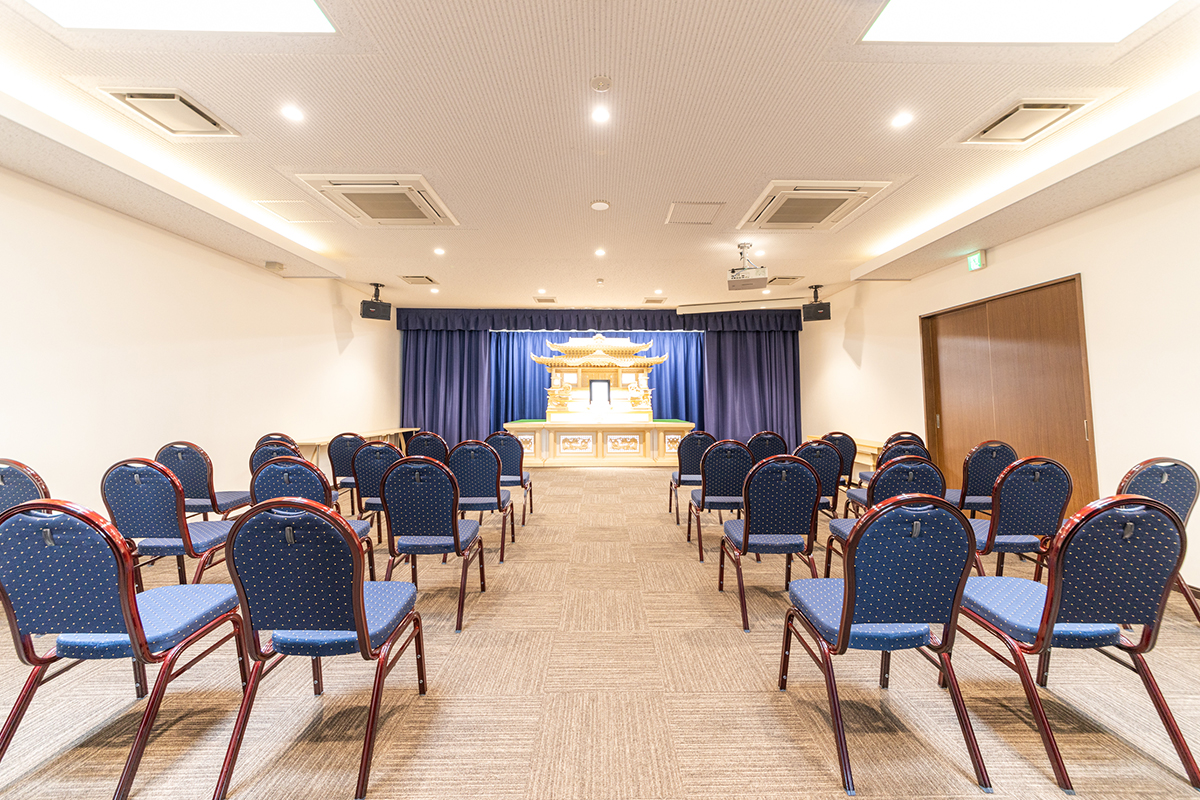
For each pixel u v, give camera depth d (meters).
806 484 2.29
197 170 3.12
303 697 1.87
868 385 6.38
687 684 1.96
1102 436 3.31
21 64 2.13
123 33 1.95
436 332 8.25
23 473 2.09
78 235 3.13
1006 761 1.54
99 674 2.02
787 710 1.79
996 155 2.98
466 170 3.14
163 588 1.74
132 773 1.37
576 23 1.91
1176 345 2.87
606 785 1.45
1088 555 1.36
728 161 3.04
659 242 4.63
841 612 1.53
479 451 3.29
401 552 2.41
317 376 5.90
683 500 5.27
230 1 1.79
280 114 2.52
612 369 7.89
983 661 2.12
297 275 5.19
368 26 1.91
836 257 5.18
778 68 2.18
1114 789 1.43
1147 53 2.08
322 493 2.46
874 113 2.53
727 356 8.34
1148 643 1.44
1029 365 3.97
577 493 5.67
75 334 3.12
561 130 2.68
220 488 4.35
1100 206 3.30
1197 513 2.75
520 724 1.72
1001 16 1.88
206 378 4.20
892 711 1.78
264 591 1.38
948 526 1.38
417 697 1.87
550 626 2.46
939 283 5.00
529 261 5.29
